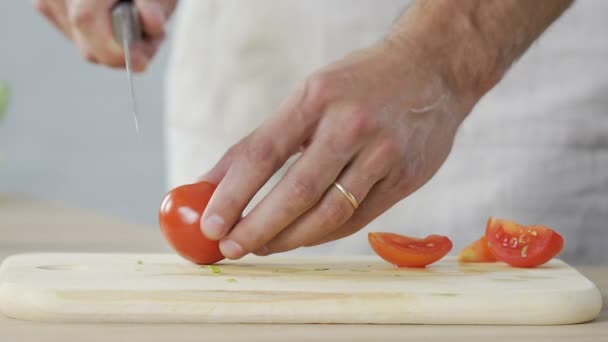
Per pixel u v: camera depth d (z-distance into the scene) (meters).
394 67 0.98
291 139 0.97
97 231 1.46
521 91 1.41
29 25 2.21
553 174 1.40
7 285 0.92
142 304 0.92
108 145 2.09
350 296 0.93
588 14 1.38
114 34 1.27
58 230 1.46
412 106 0.98
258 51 1.48
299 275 0.98
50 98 2.21
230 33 1.49
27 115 2.25
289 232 0.99
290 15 1.47
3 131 2.28
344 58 0.99
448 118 1.02
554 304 0.93
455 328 0.92
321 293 0.93
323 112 0.96
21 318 0.92
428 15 1.01
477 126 1.42
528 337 0.91
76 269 0.99
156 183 1.98
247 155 0.97
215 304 0.92
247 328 0.91
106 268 0.99
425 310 0.93
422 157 1.01
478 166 1.42
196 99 1.52
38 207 1.79
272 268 1.01
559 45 1.39
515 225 1.05
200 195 1.02
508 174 1.41
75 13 1.27
